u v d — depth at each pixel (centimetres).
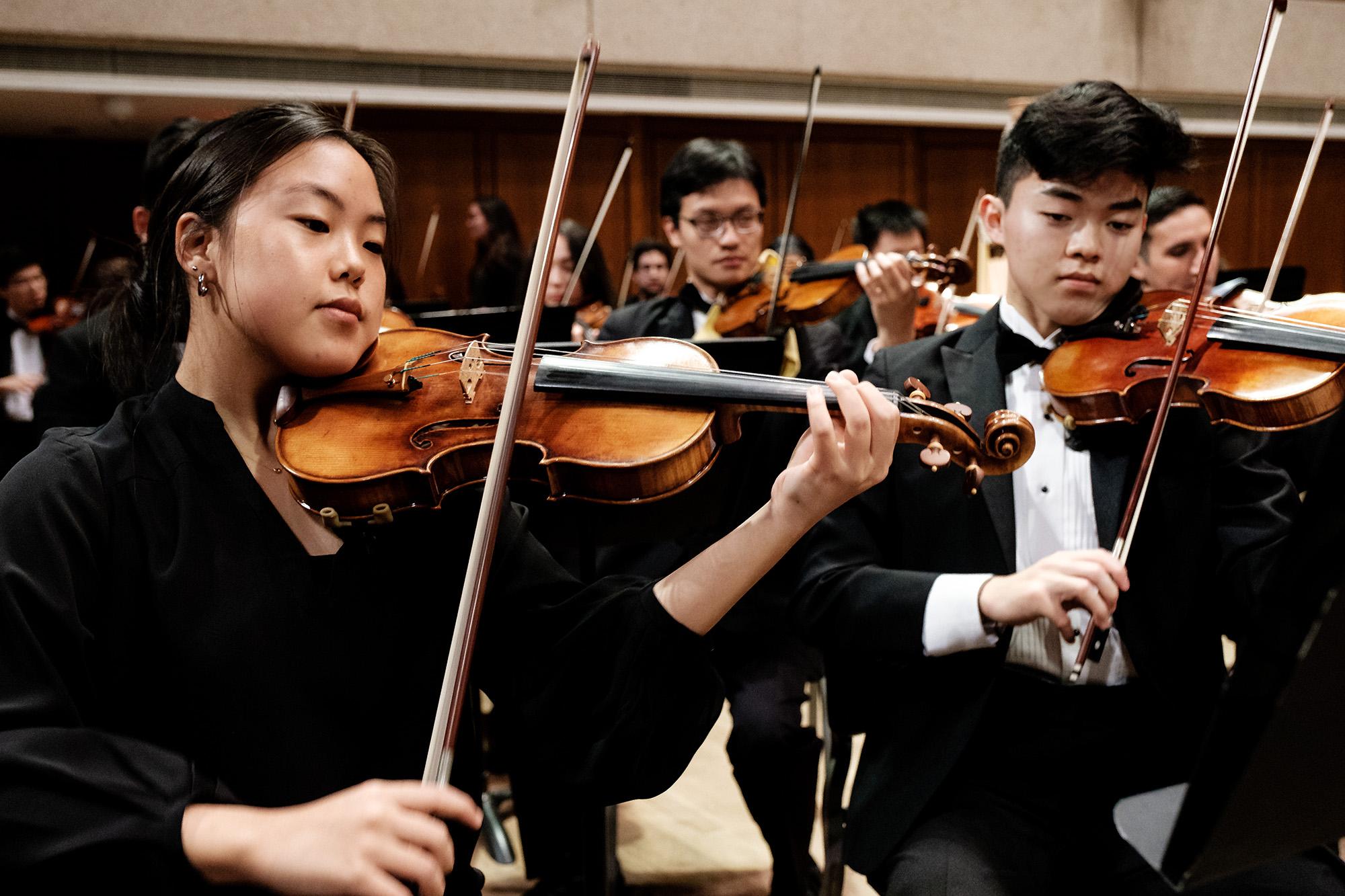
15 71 596
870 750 166
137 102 661
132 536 112
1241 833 83
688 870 280
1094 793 159
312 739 112
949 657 159
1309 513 83
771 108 754
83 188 905
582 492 128
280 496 122
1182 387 168
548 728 126
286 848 88
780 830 232
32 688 101
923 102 784
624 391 134
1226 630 169
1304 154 908
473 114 752
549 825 257
